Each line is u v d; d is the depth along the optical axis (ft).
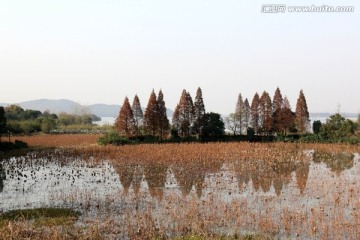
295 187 95.04
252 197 83.97
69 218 66.95
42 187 97.19
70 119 406.41
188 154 154.10
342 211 69.97
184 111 244.42
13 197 85.56
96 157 152.46
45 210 72.69
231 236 56.90
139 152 161.07
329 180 104.73
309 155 166.30
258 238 55.88
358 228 59.57
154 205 76.89
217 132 237.04
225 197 84.23
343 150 182.91
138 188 95.96
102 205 76.69
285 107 263.90
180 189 94.38
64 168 129.80
